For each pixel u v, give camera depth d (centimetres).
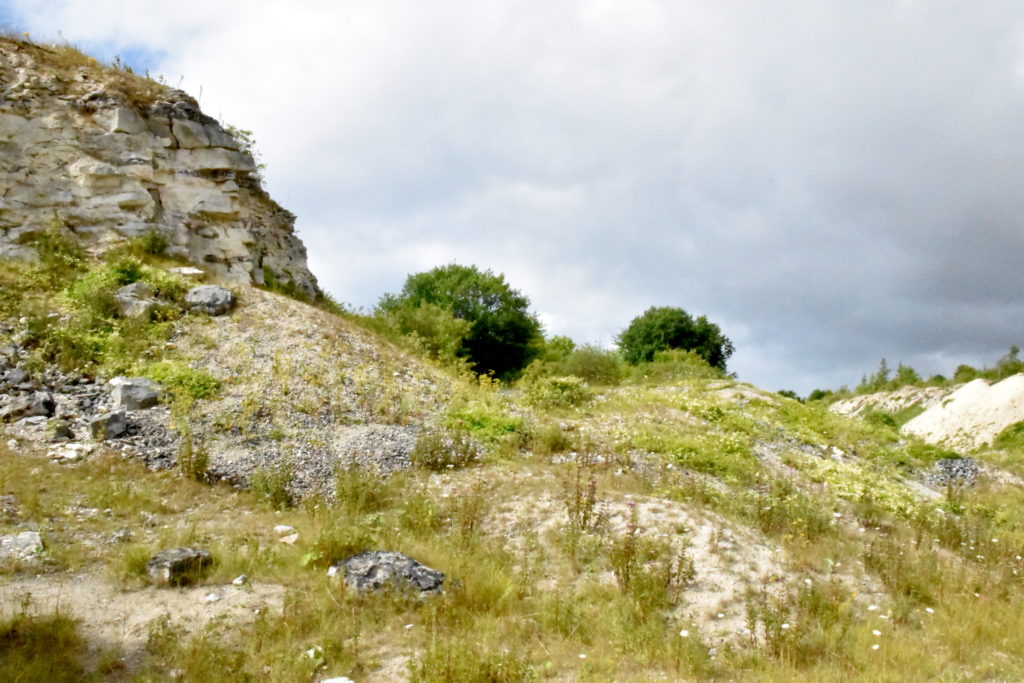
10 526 758
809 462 1489
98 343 1349
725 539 862
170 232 1819
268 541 812
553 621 646
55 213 1678
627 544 765
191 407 1215
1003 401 2634
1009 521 1316
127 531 795
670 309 4525
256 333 1548
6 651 531
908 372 4788
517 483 1040
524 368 2859
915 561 876
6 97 1708
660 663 599
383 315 2377
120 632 588
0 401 1121
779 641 627
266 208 2184
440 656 547
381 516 895
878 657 623
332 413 1312
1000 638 689
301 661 551
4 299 1402
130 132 1828
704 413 1733
